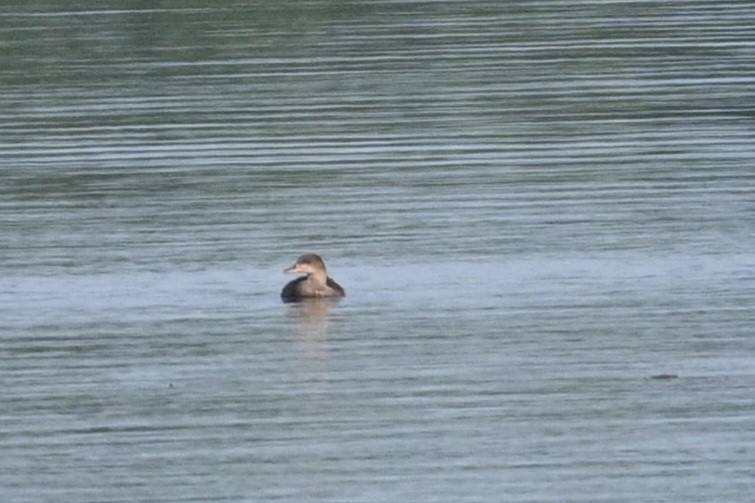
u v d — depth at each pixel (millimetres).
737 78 70375
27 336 41719
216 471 33938
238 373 39156
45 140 62344
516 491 32812
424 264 46469
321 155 59250
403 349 40500
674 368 39000
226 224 50719
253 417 36594
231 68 73938
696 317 42281
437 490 32906
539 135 61594
